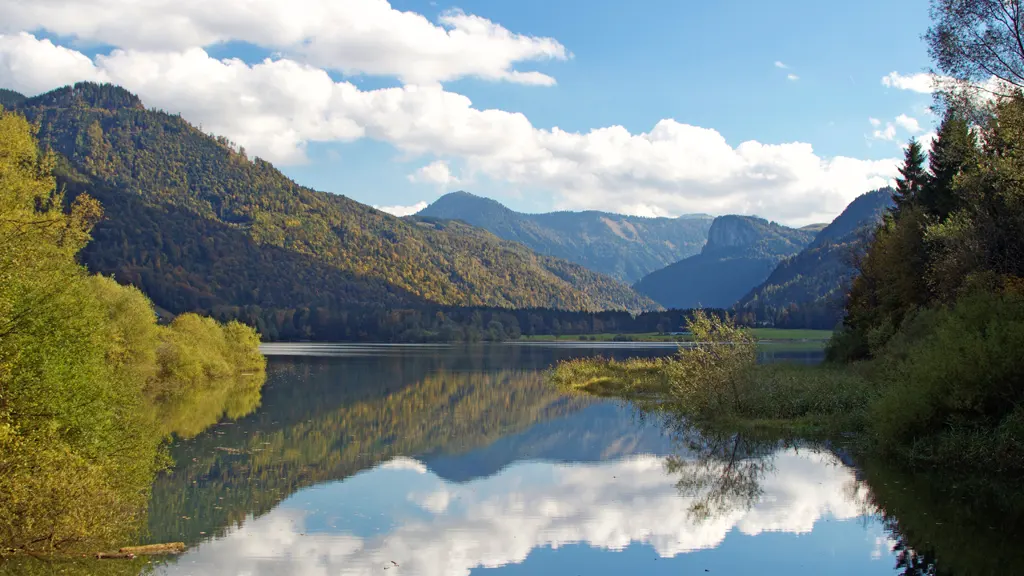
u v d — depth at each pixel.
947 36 26.89
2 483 13.74
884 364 34.69
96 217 22.23
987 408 22.83
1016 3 25.75
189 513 19.47
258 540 17.16
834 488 21.72
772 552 16.27
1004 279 28.00
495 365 87.50
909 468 23.28
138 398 23.08
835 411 33.25
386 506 20.34
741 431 31.55
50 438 14.77
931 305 38.34
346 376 68.75
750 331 35.50
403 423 36.94
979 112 27.45
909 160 62.41
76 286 17.05
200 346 63.16
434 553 16.34
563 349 138.62
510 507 20.23
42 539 14.76
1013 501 19.34
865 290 57.97
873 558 15.75
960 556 15.63
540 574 15.11
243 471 24.84
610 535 17.64
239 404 44.75
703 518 19.02
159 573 14.77
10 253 15.76
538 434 33.12
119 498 16.48
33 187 22.59
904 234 45.91
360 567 15.45
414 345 162.12
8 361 14.55
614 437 31.94
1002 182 28.66
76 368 15.84
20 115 23.81
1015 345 21.62
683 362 36.03
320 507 20.20
